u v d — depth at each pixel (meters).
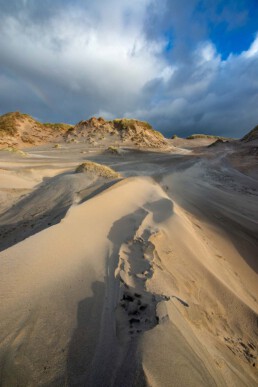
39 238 3.89
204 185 16.36
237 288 4.65
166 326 2.14
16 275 2.82
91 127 53.22
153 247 4.32
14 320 2.24
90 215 5.64
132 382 1.61
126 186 9.13
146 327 2.29
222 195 13.99
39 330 2.20
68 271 3.19
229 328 3.28
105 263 3.63
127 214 6.40
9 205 9.56
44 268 3.10
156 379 1.62
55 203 8.74
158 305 2.48
